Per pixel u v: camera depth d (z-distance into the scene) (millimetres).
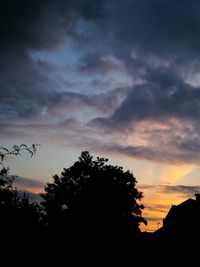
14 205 14766
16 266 15438
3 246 14922
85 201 43000
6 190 12789
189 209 46562
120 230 41750
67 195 47156
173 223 47031
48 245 26516
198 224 44781
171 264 44281
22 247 15688
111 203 42656
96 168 47438
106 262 38281
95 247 38094
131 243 43000
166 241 46125
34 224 17016
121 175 45062
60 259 30344
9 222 14695
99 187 43906
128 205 43594
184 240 44875
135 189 44844
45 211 46344
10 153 11445
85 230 39188
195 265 42625
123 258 40562
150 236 46562
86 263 35875
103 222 41375
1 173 11625
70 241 35938
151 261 44438
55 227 37438
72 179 48219
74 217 41156
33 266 16922
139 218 44469
